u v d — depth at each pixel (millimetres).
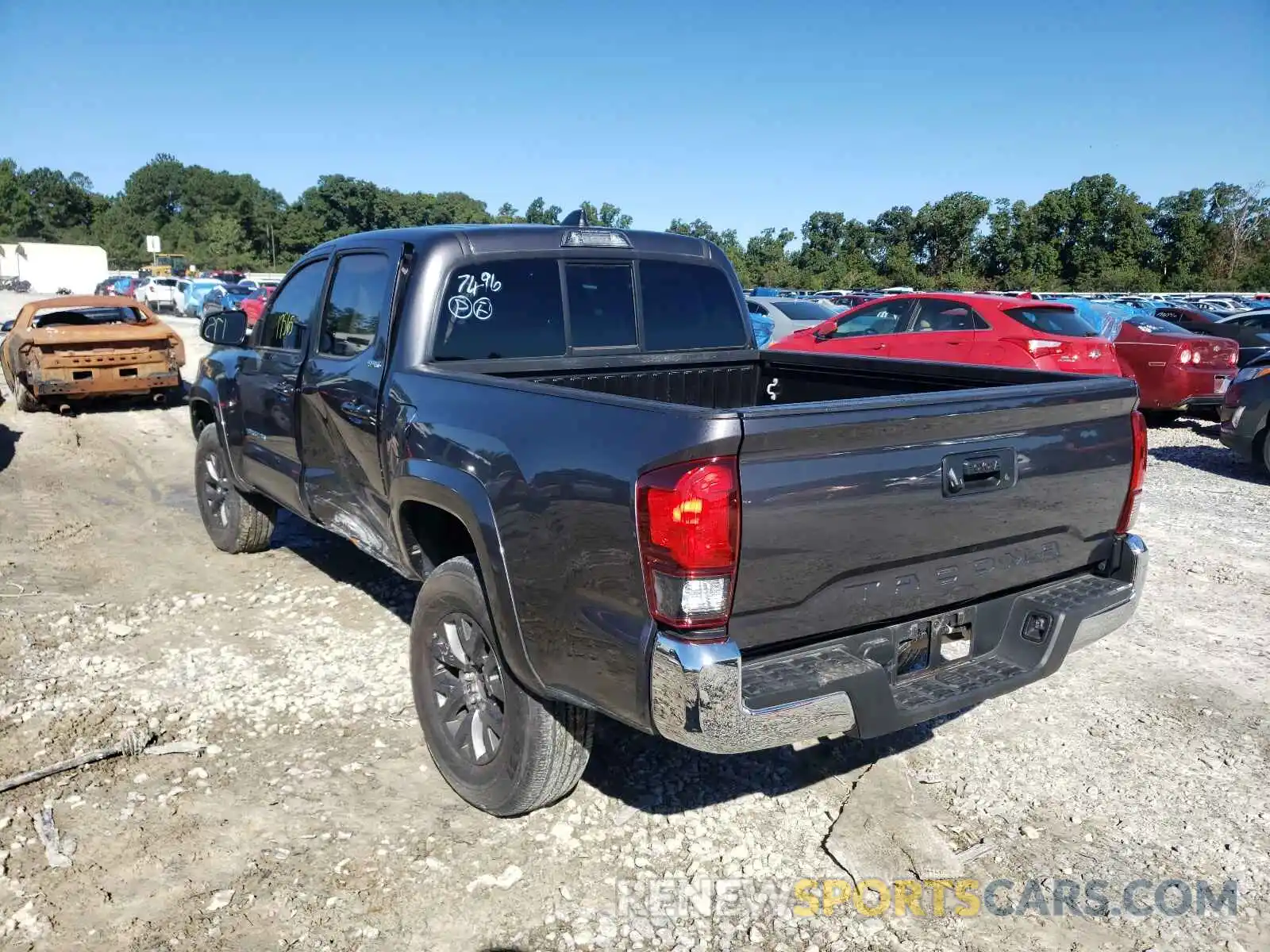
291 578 5730
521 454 2879
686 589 2385
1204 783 3566
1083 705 4184
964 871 3047
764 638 2553
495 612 2996
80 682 4285
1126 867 3080
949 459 2773
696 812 3336
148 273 71000
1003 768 3664
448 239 3830
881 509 2643
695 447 2348
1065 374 3482
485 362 3846
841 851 3090
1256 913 2873
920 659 2957
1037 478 3023
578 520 2648
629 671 2537
